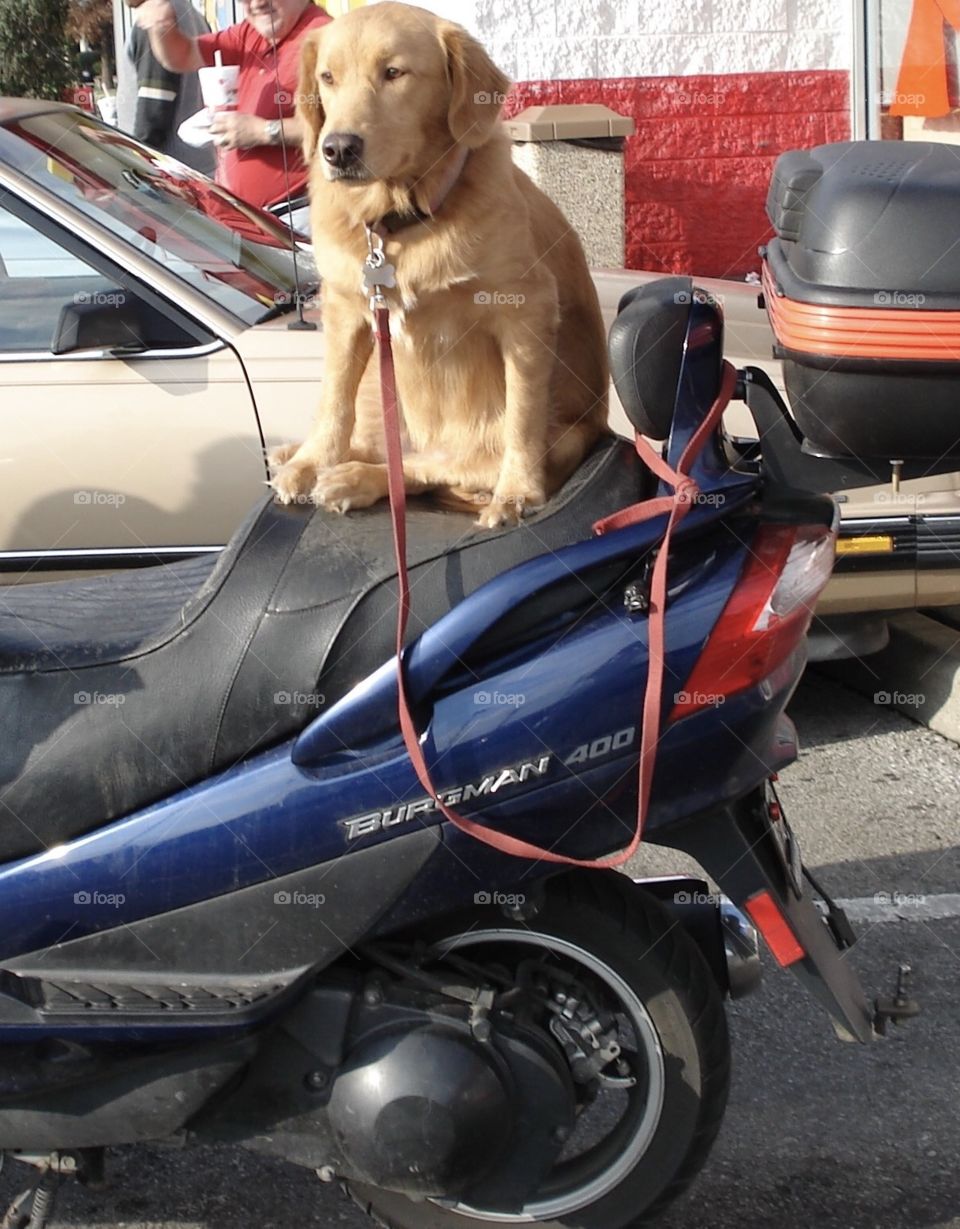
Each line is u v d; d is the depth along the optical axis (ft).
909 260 6.68
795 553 7.18
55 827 7.30
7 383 13.44
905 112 29.99
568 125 25.58
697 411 7.20
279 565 7.32
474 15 28.27
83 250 13.61
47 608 8.00
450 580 7.14
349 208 8.59
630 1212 7.48
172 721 7.23
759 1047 9.92
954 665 14.78
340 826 7.03
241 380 13.41
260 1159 8.81
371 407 9.51
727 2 29.01
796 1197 8.42
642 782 6.92
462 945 7.41
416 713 7.03
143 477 13.48
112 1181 8.64
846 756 14.52
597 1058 7.35
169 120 22.84
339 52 8.55
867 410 6.92
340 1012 7.09
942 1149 8.82
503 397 8.96
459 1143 6.94
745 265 30.42
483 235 8.45
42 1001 7.02
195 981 7.18
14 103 15.26
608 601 7.14
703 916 8.07
